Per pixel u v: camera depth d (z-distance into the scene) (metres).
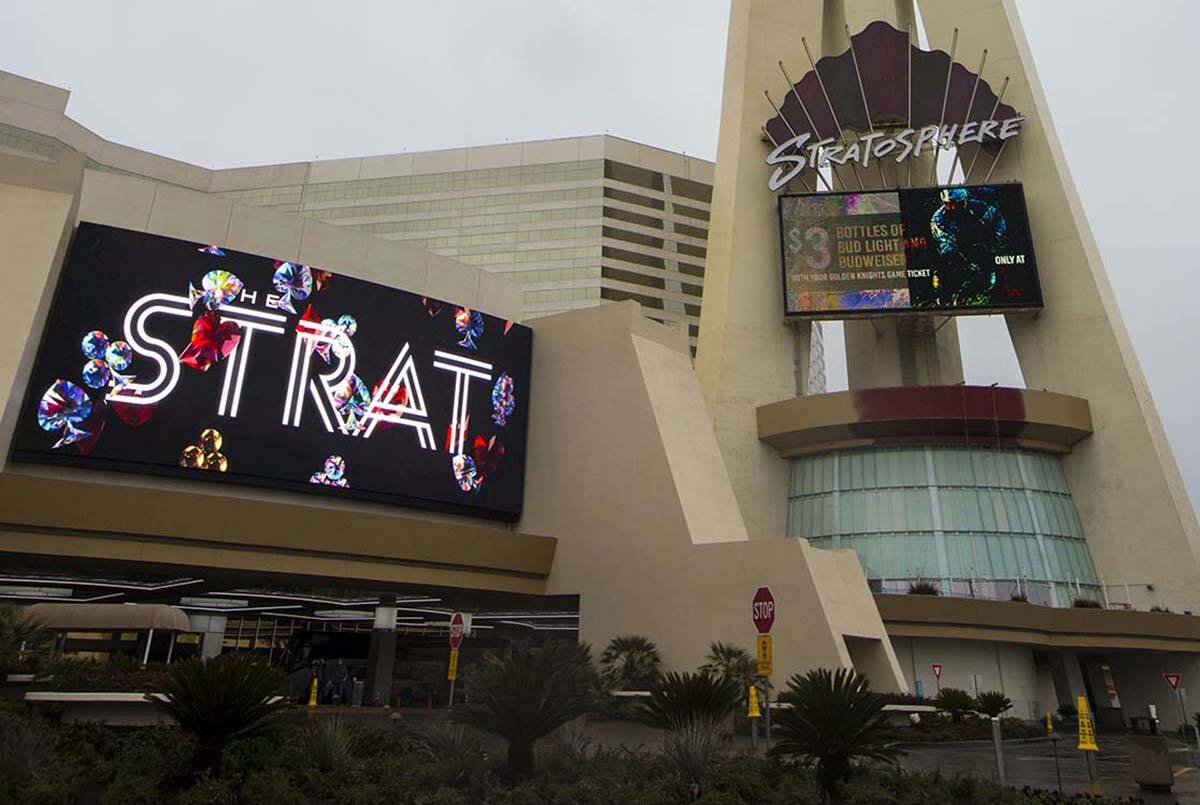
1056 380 49.53
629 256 88.88
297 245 33.09
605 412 34.72
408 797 11.38
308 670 36.56
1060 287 50.84
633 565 31.80
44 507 25.06
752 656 27.78
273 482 29.48
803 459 51.94
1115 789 15.88
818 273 51.97
